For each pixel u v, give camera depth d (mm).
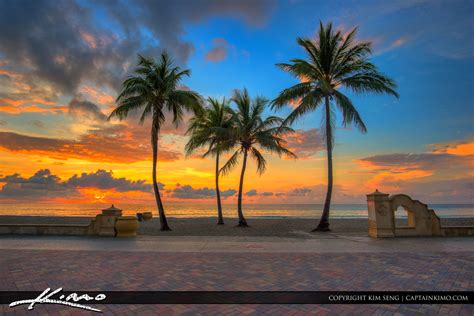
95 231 12789
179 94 19453
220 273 6309
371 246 9969
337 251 8977
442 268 6695
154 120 19719
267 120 23500
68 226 12930
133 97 19234
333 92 18109
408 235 12297
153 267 6867
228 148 24578
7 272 6348
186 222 28453
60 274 6184
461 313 4074
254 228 21484
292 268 6762
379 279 5785
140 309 4250
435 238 11859
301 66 17359
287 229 20531
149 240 11516
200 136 24750
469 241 11047
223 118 26391
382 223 12344
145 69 19688
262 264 7191
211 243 10703
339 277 5953
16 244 10375
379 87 16875
